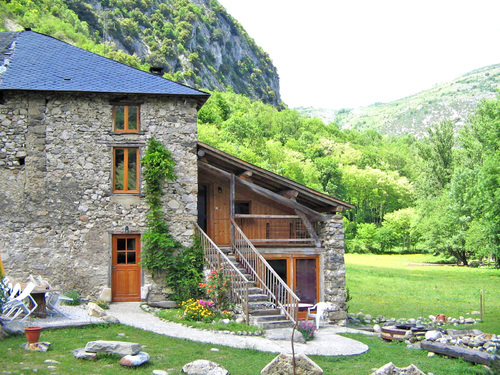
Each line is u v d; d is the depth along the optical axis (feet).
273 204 66.49
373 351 45.55
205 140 220.84
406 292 100.99
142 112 58.03
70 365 33.24
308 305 58.85
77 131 56.85
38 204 55.72
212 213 64.23
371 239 248.52
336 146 360.48
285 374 34.24
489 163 122.83
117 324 45.57
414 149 380.99
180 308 54.39
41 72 57.98
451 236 187.21
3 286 43.32
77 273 55.67
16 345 36.58
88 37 380.58
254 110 424.46
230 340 43.60
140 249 57.41
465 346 48.34
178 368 34.88
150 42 478.18
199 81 483.10
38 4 352.28
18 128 56.08
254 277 60.64
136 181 57.93
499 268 166.81
